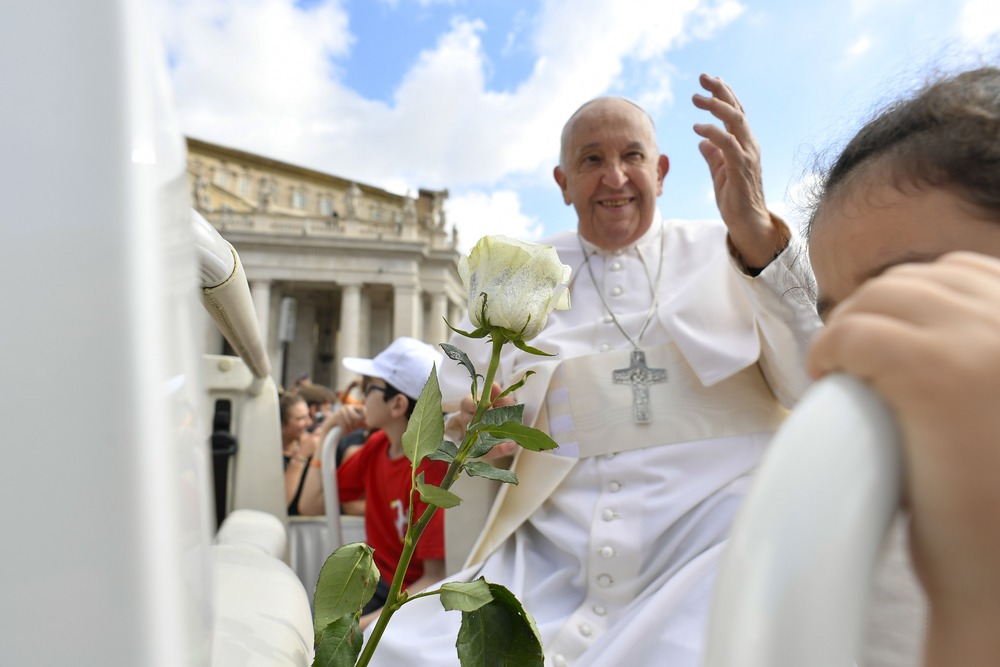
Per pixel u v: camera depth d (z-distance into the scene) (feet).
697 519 5.57
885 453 0.83
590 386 6.23
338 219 132.05
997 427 0.80
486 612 1.99
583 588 5.65
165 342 1.01
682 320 6.28
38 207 0.97
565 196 8.10
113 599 0.92
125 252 0.97
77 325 0.95
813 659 0.74
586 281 7.42
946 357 0.81
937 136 1.69
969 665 0.94
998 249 1.61
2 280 0.95
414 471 2.03
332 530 8.74
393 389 9.30
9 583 0.92
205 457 1.45
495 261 2.20
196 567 1.24
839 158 2.08
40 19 1.01
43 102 0.99
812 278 5.53
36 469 0.93
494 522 6.33
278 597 2.69
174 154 1.30
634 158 7.15
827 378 0.91
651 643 4.77
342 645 1.94
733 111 5.53
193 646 1.12
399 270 130.00
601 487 5.98
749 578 0.76
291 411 12.14
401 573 2.05
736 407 6.01
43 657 0.91
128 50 1.04
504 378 6.85
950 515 0.87
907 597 2.15
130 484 0.93
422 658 4.86
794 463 0.81
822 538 0.76
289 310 24.82
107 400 0.94
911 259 1.67
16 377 0.94
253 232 126.00
